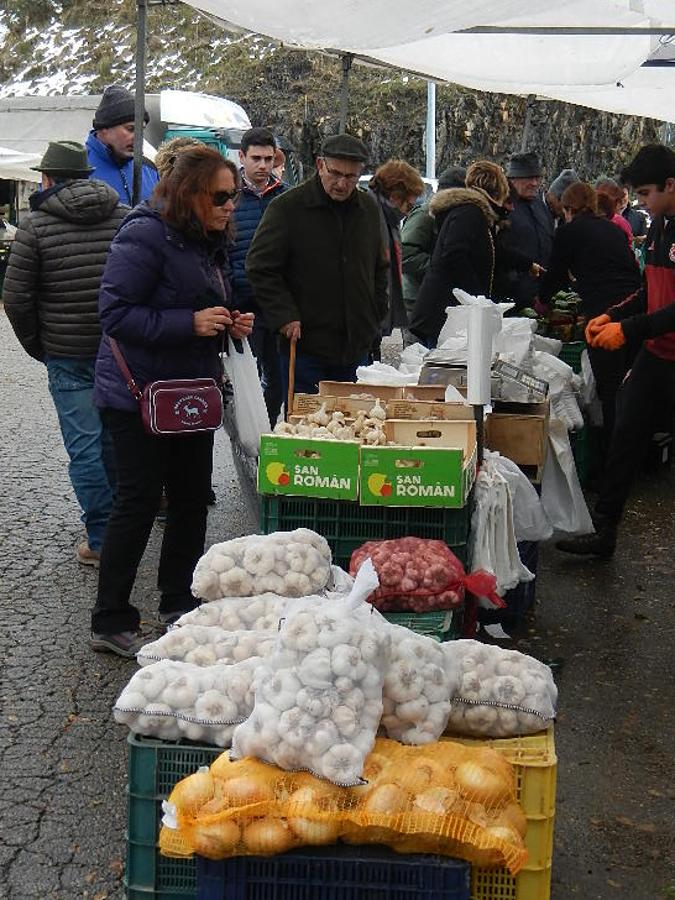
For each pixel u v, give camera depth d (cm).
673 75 923
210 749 305
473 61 818
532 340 668
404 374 604
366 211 645
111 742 436
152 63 4984
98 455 616
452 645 332
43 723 448
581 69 822
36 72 5241
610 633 570
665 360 634
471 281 780
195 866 306
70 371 602
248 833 277
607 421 824
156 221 478
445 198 784
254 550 384
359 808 276
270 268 629
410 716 298
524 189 944
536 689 319
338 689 283
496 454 546
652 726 466
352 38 504
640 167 576
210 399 491
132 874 312
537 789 297
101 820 382
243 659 335
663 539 739
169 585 534
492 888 299
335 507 461
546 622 581
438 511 457
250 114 4538
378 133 4450
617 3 552
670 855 372
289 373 635
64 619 555
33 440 945
